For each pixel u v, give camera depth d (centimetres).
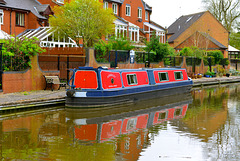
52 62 1861
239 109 1519
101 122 1163
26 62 1616
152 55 2767
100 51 2089
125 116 1288
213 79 3030
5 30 2548
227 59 4159
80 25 2356
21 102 1266
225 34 5069
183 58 3159
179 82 2111
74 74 1476
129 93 1606
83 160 748
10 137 933
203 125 1155
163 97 1920
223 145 902
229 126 1141
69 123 1130
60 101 1423
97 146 864
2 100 1284
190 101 1783
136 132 1032
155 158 782
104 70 1479
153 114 1359
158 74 1934
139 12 4031
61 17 2391
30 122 1127
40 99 1341
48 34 2441
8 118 1180
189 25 4941
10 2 2641
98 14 2370
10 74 1506
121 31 3262
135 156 792
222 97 1981
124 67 2338
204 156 804
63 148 840
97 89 1439
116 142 910
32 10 2823
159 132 1039
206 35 4566
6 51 1513
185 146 885
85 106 1391
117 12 3681
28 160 739
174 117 1298
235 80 3284
